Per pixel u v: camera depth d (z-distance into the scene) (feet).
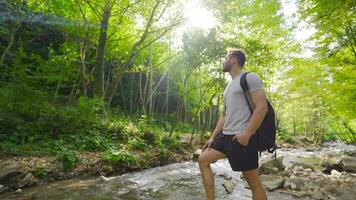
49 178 19.94
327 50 36.04
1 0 42.22
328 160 35.40
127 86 92.43
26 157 22.17
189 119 109.09
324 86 51.19
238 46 43.04
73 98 42.42
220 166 29.22
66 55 43.24
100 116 36.04
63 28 45.21
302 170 27.63
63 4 42.65
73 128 30.63
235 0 40.93
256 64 45.16
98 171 22.85
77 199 15.83
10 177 17.76
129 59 41.32
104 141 30.50
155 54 74.90
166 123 81.20
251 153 8.95
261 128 8.98
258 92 9.00
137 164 26.48
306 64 48.24
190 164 30.53
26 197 15.94
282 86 69.26
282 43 47.19
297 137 93.40
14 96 27.02
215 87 45.62
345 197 17.24
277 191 17.90
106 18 39.42
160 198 16.44
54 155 23.77
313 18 29.04
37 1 42.91
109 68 64.54
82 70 42.19
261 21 41.88
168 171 25.68
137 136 36.40
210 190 9.39
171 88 104.68
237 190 18.29
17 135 25.95
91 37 44.62
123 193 17.34
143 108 72.54
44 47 58.08
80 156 24.26
